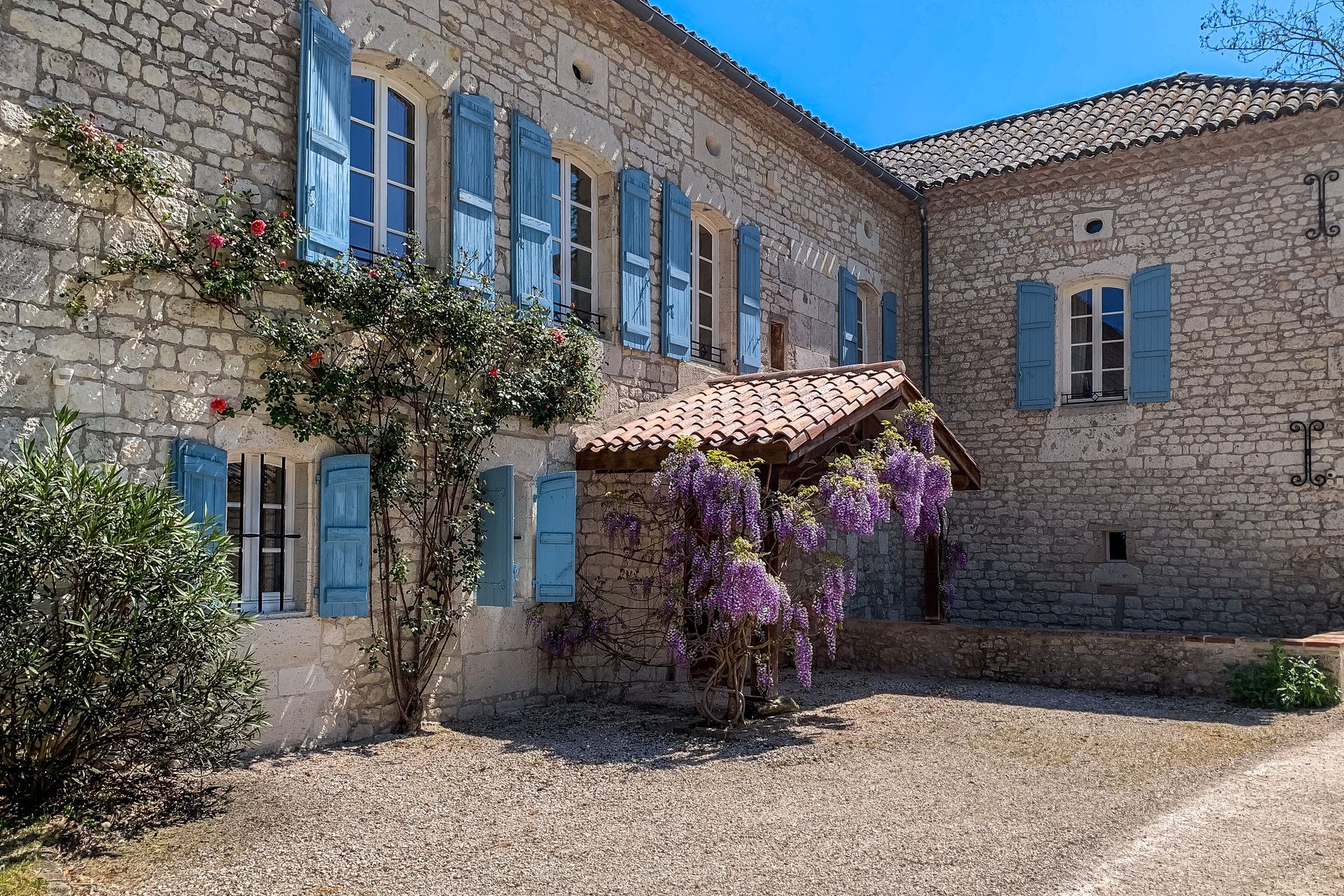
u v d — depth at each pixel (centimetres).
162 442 576
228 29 621
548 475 802
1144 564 1209
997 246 1336
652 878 414
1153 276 1216
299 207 635
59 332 534
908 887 404
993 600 1307
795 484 826
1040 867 425
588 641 848
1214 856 439
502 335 746
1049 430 1284
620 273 918
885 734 707
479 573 741
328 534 648
